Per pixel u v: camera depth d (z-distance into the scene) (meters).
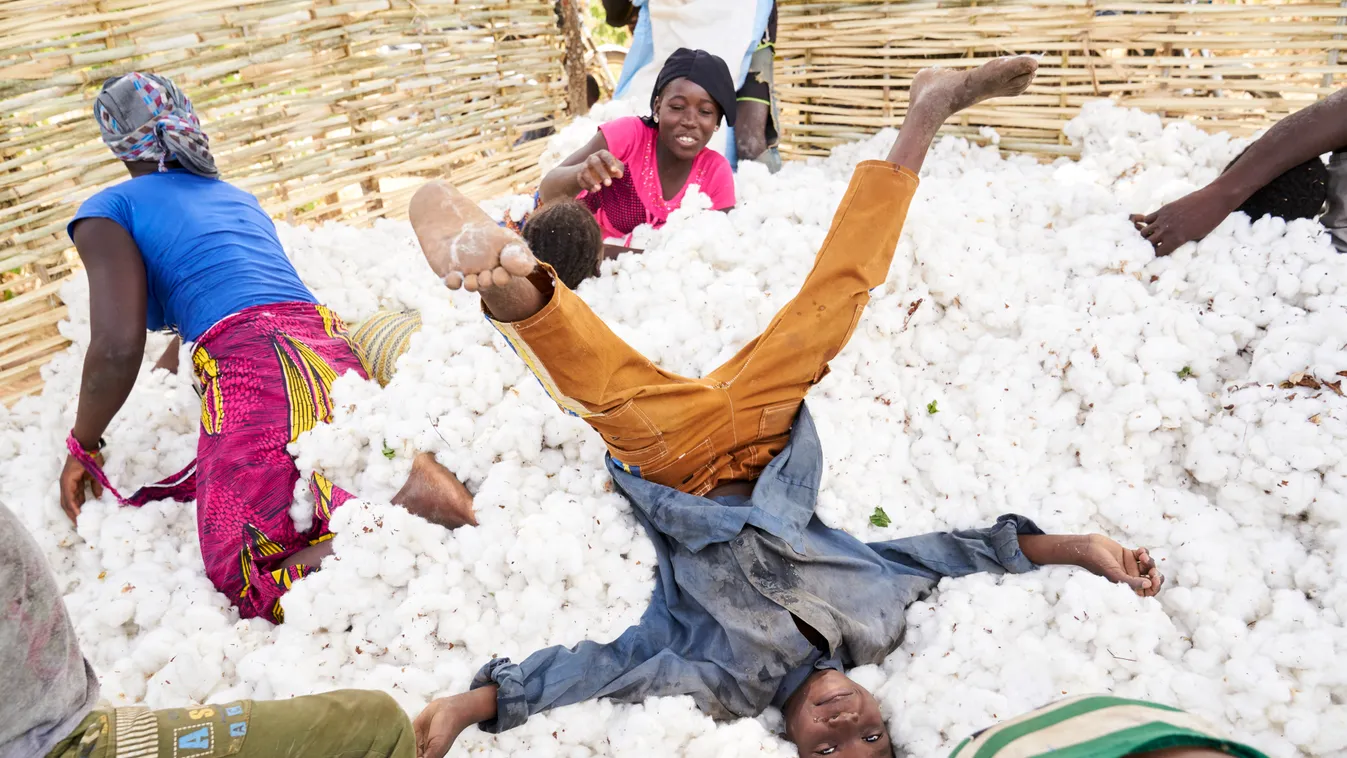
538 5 4.83
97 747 1.44
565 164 3.48
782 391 2.51
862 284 2.56
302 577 2.44
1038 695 2.21
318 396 2.70
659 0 4.34
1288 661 2.19
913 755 2.17
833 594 2.36
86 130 3.23
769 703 2.28
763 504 2.40
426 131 4.34
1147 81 3.89
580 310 2.12
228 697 2.21
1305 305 2.88
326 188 4.03
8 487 2.81
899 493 2.73
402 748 1.66
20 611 1.36
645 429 2.33
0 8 3.00
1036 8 3.94
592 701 2.20
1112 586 2.32
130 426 2.99
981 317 2.95
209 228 2.77
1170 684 2.22
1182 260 3.00
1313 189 2.97
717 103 3.41
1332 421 2.52
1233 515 2.64
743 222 3.20
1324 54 3.66
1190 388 2.72
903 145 2.64
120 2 3.26
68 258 3.33
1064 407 2.81
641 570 2.41
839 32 4.34
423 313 2.98
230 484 2.54
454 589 2.32
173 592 2.53
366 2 4.00
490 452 2.56
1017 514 2.55
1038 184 3.47
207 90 3.59
